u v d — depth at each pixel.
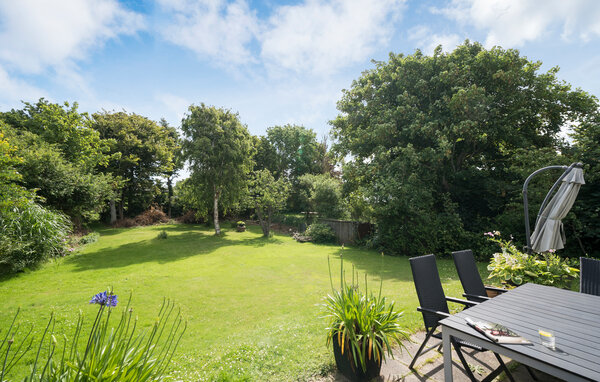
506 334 1.82
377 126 13.30
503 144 13.18
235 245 15.42
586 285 3.36
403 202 11.55
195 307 5.74
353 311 2.52
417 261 2.91
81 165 15.83
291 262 10.69
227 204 20.20
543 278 4.13
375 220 13.48
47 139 18.02
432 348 2.85
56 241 10.48
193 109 19.42
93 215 15.32
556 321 2.10
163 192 32.88
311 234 17.19
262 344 3.34
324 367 2.70
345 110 16.69
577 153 8.73
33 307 5.64
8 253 8.37
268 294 6.62
